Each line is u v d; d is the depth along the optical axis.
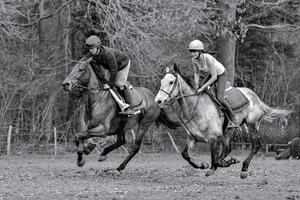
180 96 15.48
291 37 38.41
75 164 21.72
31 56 31.09
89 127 16.42
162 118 18.33
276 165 22.28
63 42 32.81
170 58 30.36
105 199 12.41
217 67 15.80
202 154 29.86
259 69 37.66
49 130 29.03
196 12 28.62
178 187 14.46
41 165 21.06
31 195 12.87
